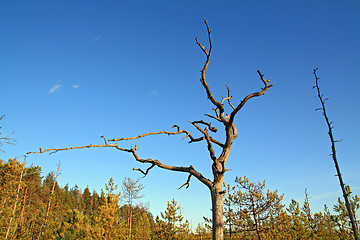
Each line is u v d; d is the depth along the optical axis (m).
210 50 5.23
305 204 16.75
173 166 5.55
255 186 14.26
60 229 14.81
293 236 14.11
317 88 5.58
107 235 16.45
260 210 13.72
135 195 25.58
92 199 50.09
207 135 5.00
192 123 5.07
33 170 27.70
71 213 15.77
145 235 28.58
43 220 28.03
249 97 4.82
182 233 19.38
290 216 14.87
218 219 4.68
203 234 22.55
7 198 24.11
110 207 17.89
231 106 6.06
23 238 25.16
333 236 14.91
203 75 5.23
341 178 5.04
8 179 22.48
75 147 4.35
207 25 5.25
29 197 31.78
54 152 4.11
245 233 14.85
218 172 5.00
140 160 5.37
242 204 14.20
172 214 18.33
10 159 22.88
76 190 72.00
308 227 15.70
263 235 13.41
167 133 5.30
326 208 16.14
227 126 5.21
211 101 5.43
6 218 23.47
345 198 4.97
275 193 13.90
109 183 20.72
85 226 15.64
